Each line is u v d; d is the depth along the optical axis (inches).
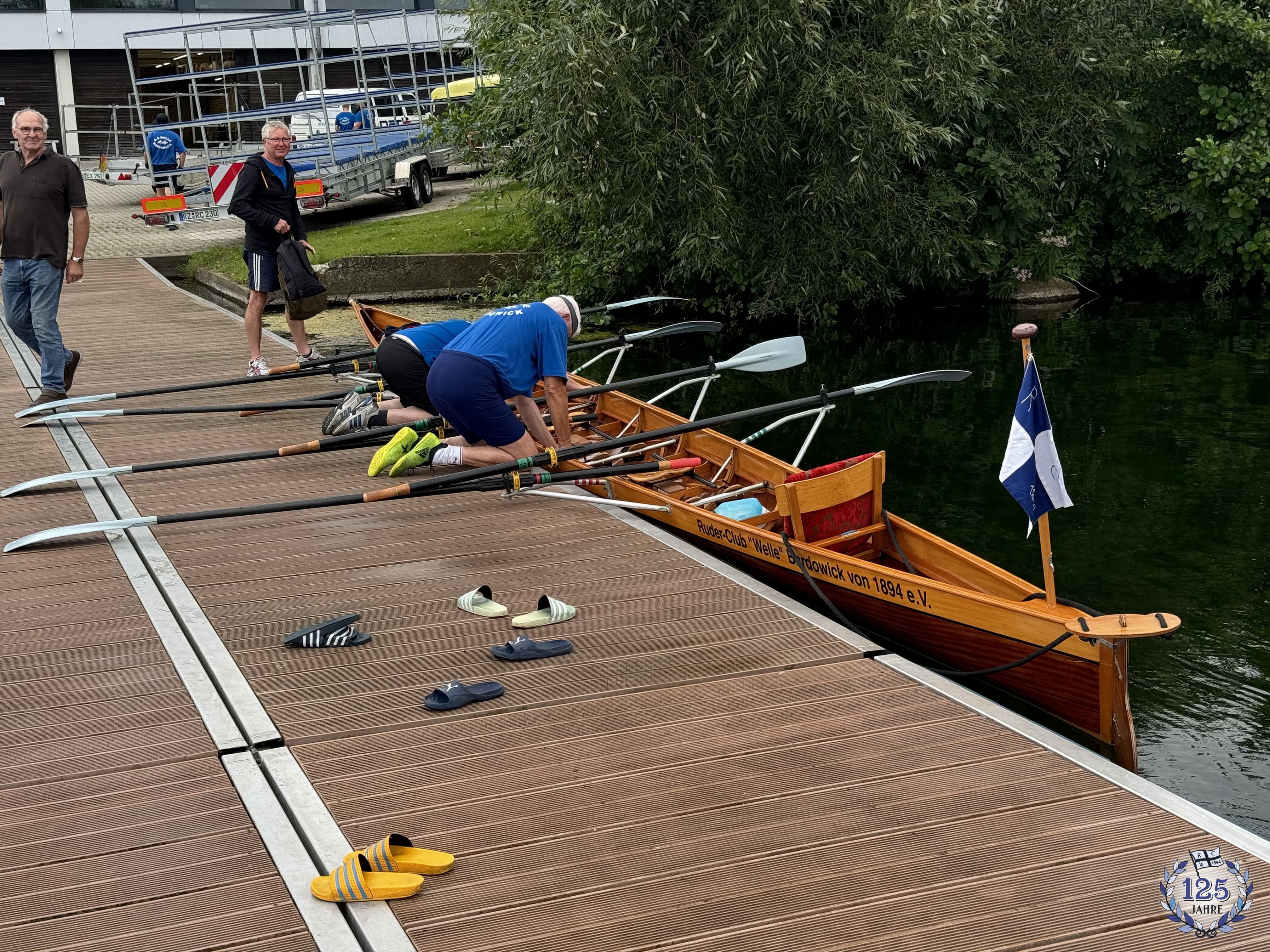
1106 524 292.7
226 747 152.9
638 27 517.3
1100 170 654.5
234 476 283.4
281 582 214.1
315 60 724.7
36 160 327.3
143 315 517.7
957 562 228.5
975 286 675.4
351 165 752.3
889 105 520.4
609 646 184.2
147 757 150.7
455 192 906.1
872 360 507.8
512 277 645.9
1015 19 598.2
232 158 798.5
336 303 627.2
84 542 236.8
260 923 117.1
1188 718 200.7
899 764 146.9
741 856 127.6
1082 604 244.7
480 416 255.3
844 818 134.9
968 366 486.3
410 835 132.2
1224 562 267.4
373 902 119.9
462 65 932.0
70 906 119.8
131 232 817.5
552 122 533.0
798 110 519.2
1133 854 127.4
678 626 192.2
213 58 1267.2
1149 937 113.8
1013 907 118.6
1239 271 671.1
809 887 122.0
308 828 133.8
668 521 262.1
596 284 614.9
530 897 120.6
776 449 368.2
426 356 288.8
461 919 117.2
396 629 191.8
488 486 241.8
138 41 1247.5
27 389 377.7
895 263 600.1
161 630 191.3
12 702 166.1
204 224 844.6
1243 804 174.1
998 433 381.1
